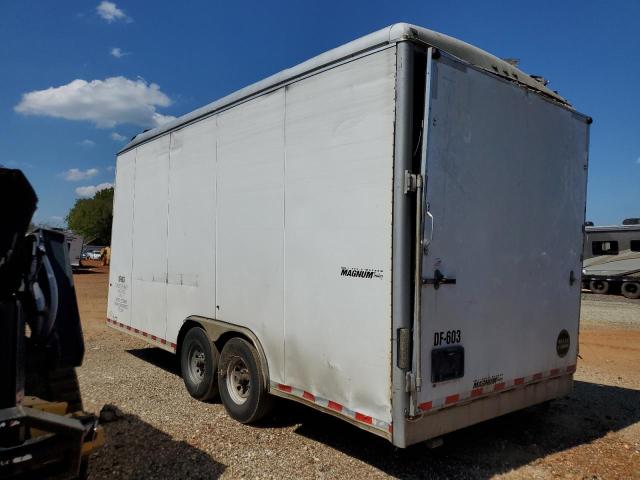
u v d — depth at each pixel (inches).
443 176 147.9
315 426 199.9
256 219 194.9
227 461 167.3
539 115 186.5
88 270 1321.4
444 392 147.6
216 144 221.5
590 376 294.8
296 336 173.8
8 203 128.9
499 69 171.6
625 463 172.7
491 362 164.1
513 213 174.1
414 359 139.4
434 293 145.1
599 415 223.1
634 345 389.7
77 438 111.2
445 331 148.5
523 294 177.8
